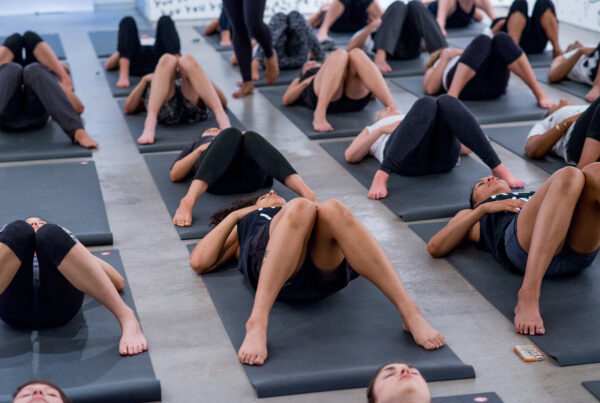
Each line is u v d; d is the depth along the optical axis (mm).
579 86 5742
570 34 7965
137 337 2439
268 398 2217
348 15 7836
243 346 2369
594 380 2307
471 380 2314
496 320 2656
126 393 2186
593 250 2713
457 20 8094
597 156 3457
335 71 4801
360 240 2420
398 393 1764
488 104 5301
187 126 4898
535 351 2441
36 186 3857
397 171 4020
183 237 3318
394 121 4160
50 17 9078
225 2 5438
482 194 3158
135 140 4648
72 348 2420
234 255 3027
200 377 2322
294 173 3441
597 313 2635
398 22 6359
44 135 4676
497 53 5188
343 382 2254
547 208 2559
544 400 2225
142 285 2912
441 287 2898
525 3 6648
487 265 3025
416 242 3289
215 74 6332
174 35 6062
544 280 2863
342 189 3893
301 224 2400
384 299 2746
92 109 5324
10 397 2131
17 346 2424
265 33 5539
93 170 4129
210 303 2771
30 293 2432
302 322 2578
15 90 4590
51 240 2346
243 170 3635
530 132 4301
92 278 2418
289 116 5148
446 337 2557
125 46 5926
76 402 2145
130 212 3611
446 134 3832
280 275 2412
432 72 5496
